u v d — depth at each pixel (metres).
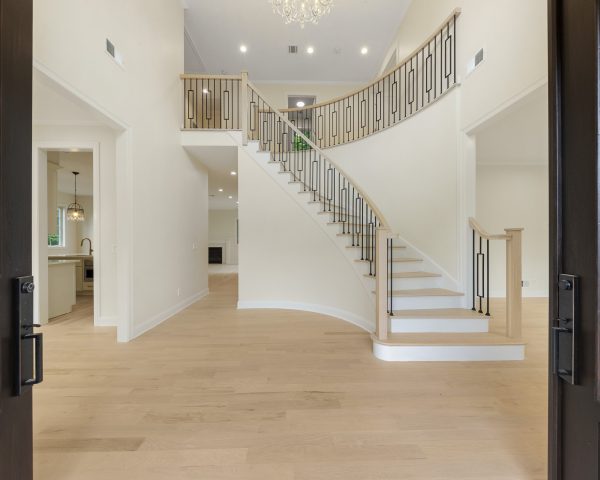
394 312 3.20
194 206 5.41
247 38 6.24
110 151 3.99
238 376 2.43
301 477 1.42
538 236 5.52
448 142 3.66
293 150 6.25
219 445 1.63
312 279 4.59
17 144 0.89
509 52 2.74
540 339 3.30
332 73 7.54
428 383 2.31
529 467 1.48
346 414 1.91
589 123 0.81
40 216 3.95
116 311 3.98
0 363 0.83
